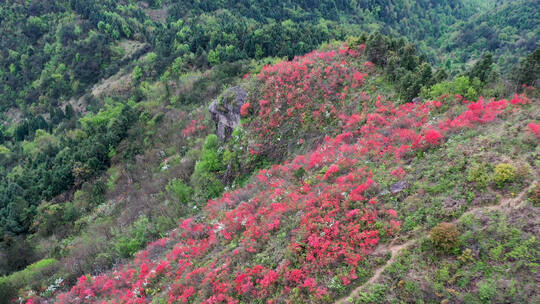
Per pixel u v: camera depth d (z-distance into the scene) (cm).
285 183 2550
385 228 1734
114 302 2292
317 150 2792
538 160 1675
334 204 1994
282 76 3678
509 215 1510
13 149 7400
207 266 2142
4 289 2798
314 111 3288
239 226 2352
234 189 3212
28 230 4266
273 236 2059
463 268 1434
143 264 2525
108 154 5066
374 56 3478
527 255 1354
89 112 7869
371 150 2361
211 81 5875
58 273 3005
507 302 1286
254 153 3366
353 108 3130
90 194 4456
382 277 1552
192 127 4803
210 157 3500
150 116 5628
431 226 1647
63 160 5147
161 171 4247
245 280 1858
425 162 2000
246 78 5247
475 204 1639
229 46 6662
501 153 1805
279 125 3406
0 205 4794
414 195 1823
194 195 3369
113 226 3591
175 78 6656
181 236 2730
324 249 1764
